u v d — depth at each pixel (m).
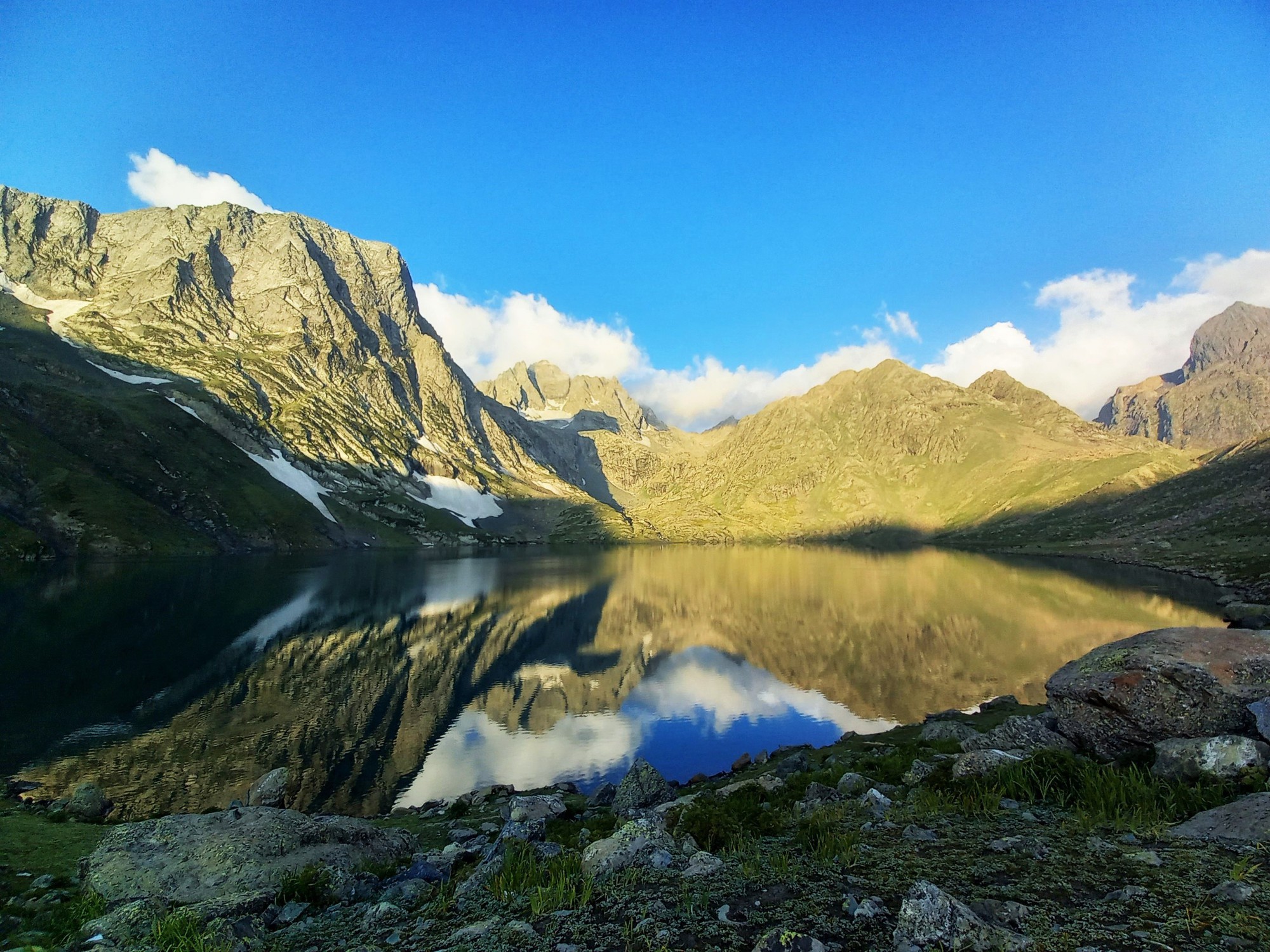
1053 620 85.06
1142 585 117.88
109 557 154.38
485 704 50.34
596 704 51.03
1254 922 7.27
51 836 19.28
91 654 58.41
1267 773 12.26
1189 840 10.31
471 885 11.89
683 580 158.75
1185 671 15.04
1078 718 16.97
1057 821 12.29
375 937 9.97
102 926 11.20
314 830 16.06
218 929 10.75
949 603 106.69
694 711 49.19
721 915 8.88
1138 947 7.02
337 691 51.56
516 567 196.12
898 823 13.33
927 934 7.30
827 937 7.90
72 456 189.12
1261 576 102.75
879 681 57.69
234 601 94.25
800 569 191.38
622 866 11.57
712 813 14.25
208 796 31.17
